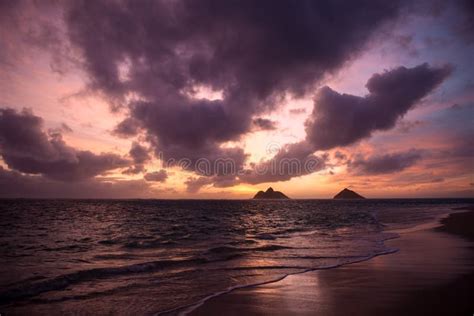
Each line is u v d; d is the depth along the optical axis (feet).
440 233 77.87
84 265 44.70
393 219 137.90
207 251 56.13
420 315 23.71
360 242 65.21
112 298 29.53
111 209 255.09
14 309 26.76
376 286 31.89
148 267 42.60
